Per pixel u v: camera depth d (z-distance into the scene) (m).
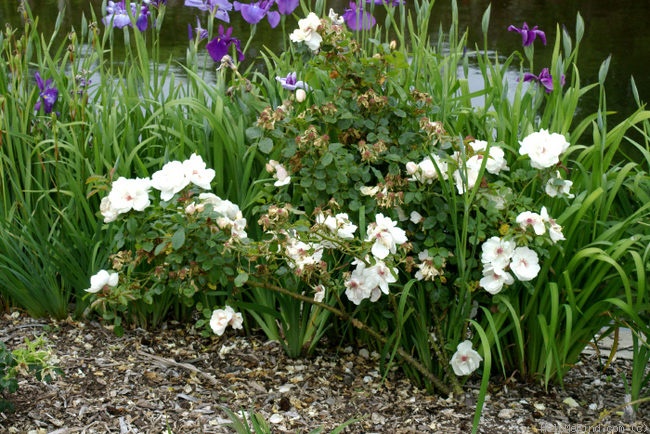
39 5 14.28
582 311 3.16
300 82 3.35
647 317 3.15
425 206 3.06
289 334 3.34
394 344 3.32
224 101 3.61
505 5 15.32
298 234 2.85
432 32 12.00
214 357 3.38
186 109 4.02
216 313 3.03
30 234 3.61
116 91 3.95
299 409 3.00
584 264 3.09
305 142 2.96
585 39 11.67
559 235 2.79
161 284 3.01
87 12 13.35
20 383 3.03
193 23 11.99
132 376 3.16
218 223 2.82
